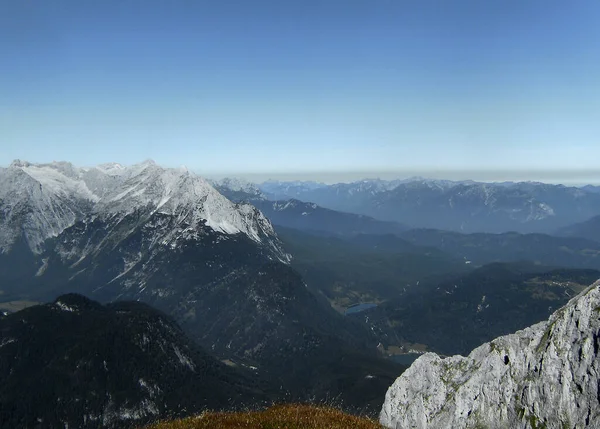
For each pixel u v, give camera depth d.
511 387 86.56
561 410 76.44
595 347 75.19
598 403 72.06
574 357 77.69
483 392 90.88
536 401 80.75
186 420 37.19
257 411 42.41
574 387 75.94
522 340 90.50
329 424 36.81
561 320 83.06
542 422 78.25
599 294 79.06
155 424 37.75
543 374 81.38
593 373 73.94
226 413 39.97
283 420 36.88
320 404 49.31
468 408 91.38
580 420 73.19
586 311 79.19
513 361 89.12
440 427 93.25
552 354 81.38
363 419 41.19
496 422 85.50
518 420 82.19
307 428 35.38
